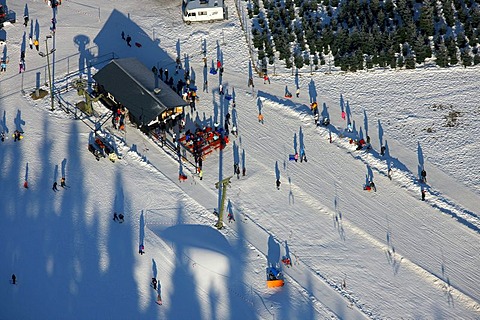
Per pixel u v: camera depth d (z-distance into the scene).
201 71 79.75
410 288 51.94
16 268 53.50
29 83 77.00
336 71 78.19
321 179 62.28
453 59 77.19
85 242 55.81
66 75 78.56
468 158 63.66
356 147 65.81
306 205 59.59
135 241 55.91
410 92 73.44
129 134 68.31
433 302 50.81
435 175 62.06
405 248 54.94
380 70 77.44
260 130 69.00
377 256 54.66
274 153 65.69
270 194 60.72
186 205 59.75
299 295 51.34
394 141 66.69
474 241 55.53
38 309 50.12
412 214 58.28
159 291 51.56
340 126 69.00
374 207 59.09
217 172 63.41
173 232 56.72
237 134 68.44
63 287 51.91
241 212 58.81
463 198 59.41
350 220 57.66
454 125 67.88
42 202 59.81
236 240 56.03
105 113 71.06
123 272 53.12
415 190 60.62
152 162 64.75
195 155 64.75
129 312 50.03
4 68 79.50
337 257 54.53
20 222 57.81
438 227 56.94
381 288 51.91
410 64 77.06
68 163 64.44
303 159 64.69
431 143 66.00
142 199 60.41
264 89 75.88
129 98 68.25
